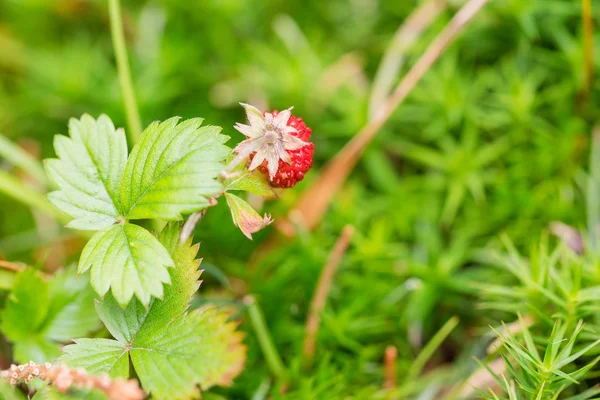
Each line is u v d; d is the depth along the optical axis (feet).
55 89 1.03
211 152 0.75
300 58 1.02
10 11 1.11
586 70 0.94
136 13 1.09
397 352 0.89
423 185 0.97
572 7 0.97
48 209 0.90
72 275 0.82
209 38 1.08
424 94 0.98
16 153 0.92
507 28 0.99
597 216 0.91
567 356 0.77
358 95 1.01
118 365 0.75
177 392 0.74
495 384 0.82
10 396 0.75
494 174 0.96
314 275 0.90
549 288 0.83
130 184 0.76
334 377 0.84
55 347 0.81
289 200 0.94
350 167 0.93
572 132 0.95
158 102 1.02
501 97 0.96
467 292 0.90
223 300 0.83
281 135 0.75
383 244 0.92
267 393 0.85
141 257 0.74
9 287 0.84
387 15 1.06
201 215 0.75
